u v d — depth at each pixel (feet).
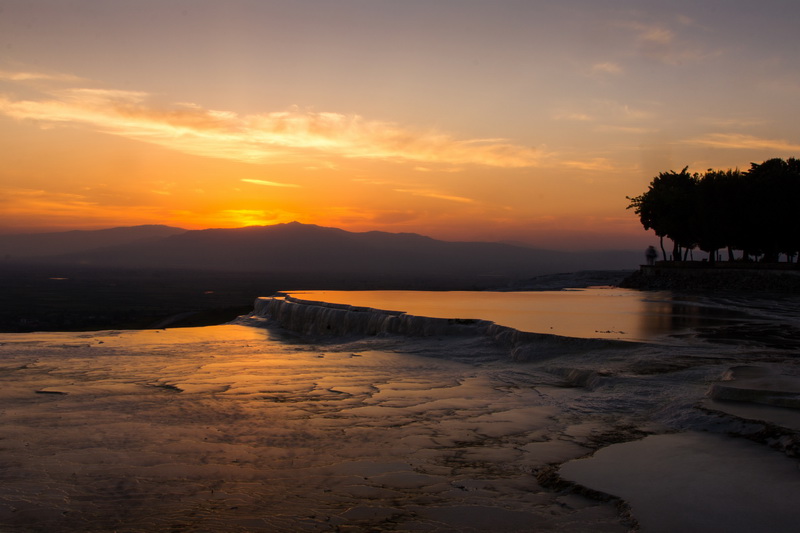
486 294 121.29
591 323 64.80
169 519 20.33
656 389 37.14
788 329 60.64
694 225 156.97
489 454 27.27
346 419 33.78
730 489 21.26
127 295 568.82
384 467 25.64
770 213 142.92
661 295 119.14
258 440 29.73
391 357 57.41
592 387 40.37
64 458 26.84
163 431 31.32
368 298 103.96
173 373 49.34
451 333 65.16
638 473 23.29
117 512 20.92
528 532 19.02
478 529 19.31
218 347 67.10
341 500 22.00
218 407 36.91
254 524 19.90
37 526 19.76
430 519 20.20
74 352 61.62
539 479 23.76
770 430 26.20
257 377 47.32
